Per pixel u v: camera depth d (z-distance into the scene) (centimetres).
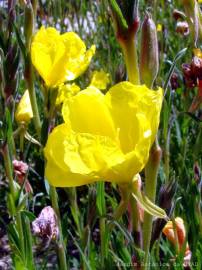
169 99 41
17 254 47
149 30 27
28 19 42
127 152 26
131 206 29
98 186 42
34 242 58
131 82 27
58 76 42
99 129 27
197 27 47
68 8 104
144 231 30
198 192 50
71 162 25
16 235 46
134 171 25
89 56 44
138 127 26
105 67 90
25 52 41
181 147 69
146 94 26
